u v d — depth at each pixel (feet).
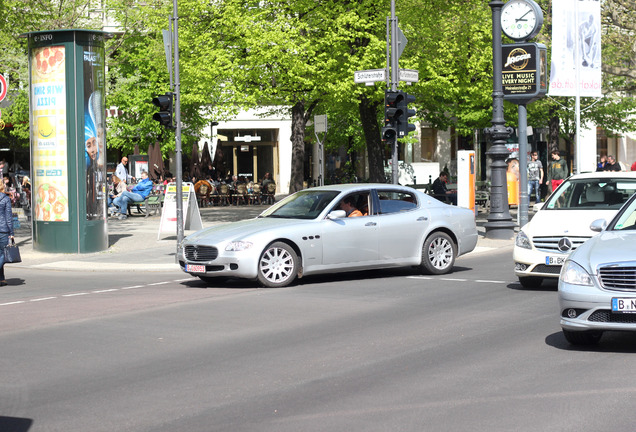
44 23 132.67
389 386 28.89
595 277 33.06
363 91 107.04
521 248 51.85
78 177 82.17
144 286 59.52
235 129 207.51
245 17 109.70
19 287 61.36
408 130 80.07
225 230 57.21
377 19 109.60
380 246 58.95
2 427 24.99
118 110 175.73
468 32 125.18
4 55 147.33
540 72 87.40
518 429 23.52
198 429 24.31
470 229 63.62
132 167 167.02
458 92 120.57
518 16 87.86
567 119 171.73
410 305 47.11
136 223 119.14
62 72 81.76
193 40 114.11
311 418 25.11
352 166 192.95
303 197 60.08
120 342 38.11
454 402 26.53
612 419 24.23
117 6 163.02
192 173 157.99
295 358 33.86
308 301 49.29
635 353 33.47
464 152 91.04
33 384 30.58
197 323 42.60
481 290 52.65
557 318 41.88
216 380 30.42
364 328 40.22
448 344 35.96
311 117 174.70
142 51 169.17
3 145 185.68
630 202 38.91
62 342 38.47
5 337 40.22
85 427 24.82
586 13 97.81
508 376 29.96
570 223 51.03
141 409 26.68
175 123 78.95
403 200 61.16
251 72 109.09
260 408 26.43
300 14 114.01
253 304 48.49
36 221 83.87
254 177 209.56
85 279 65.82
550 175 113.80
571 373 30.17
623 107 173.68
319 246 56.54
